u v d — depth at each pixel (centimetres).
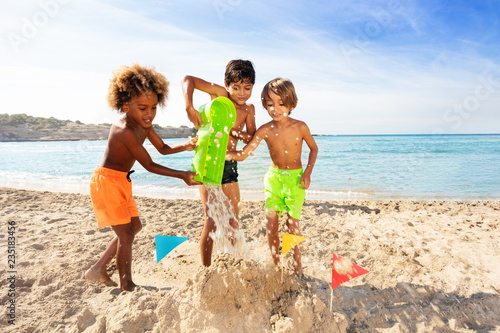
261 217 449
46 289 242
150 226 414
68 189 790
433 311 210
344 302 219
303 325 172
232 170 266
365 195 716
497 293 238
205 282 180
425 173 1048
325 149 2205
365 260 302
